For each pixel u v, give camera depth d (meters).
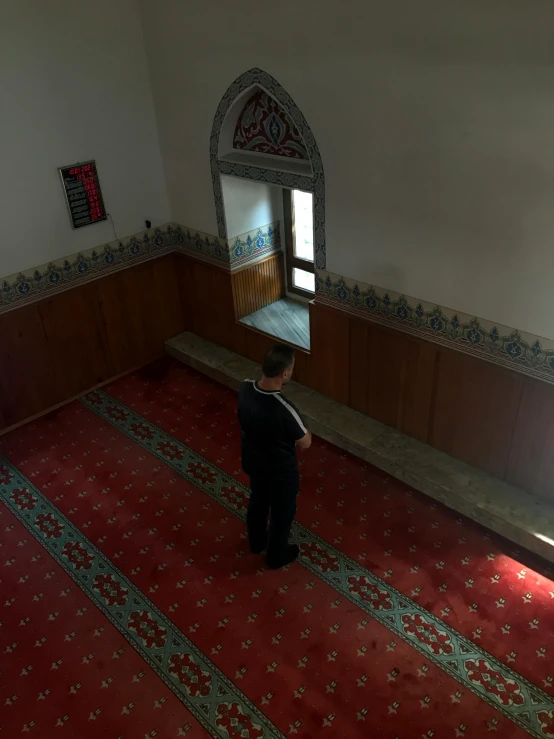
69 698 2.70
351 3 2.92
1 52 3.57
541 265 2.82
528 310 2.96
